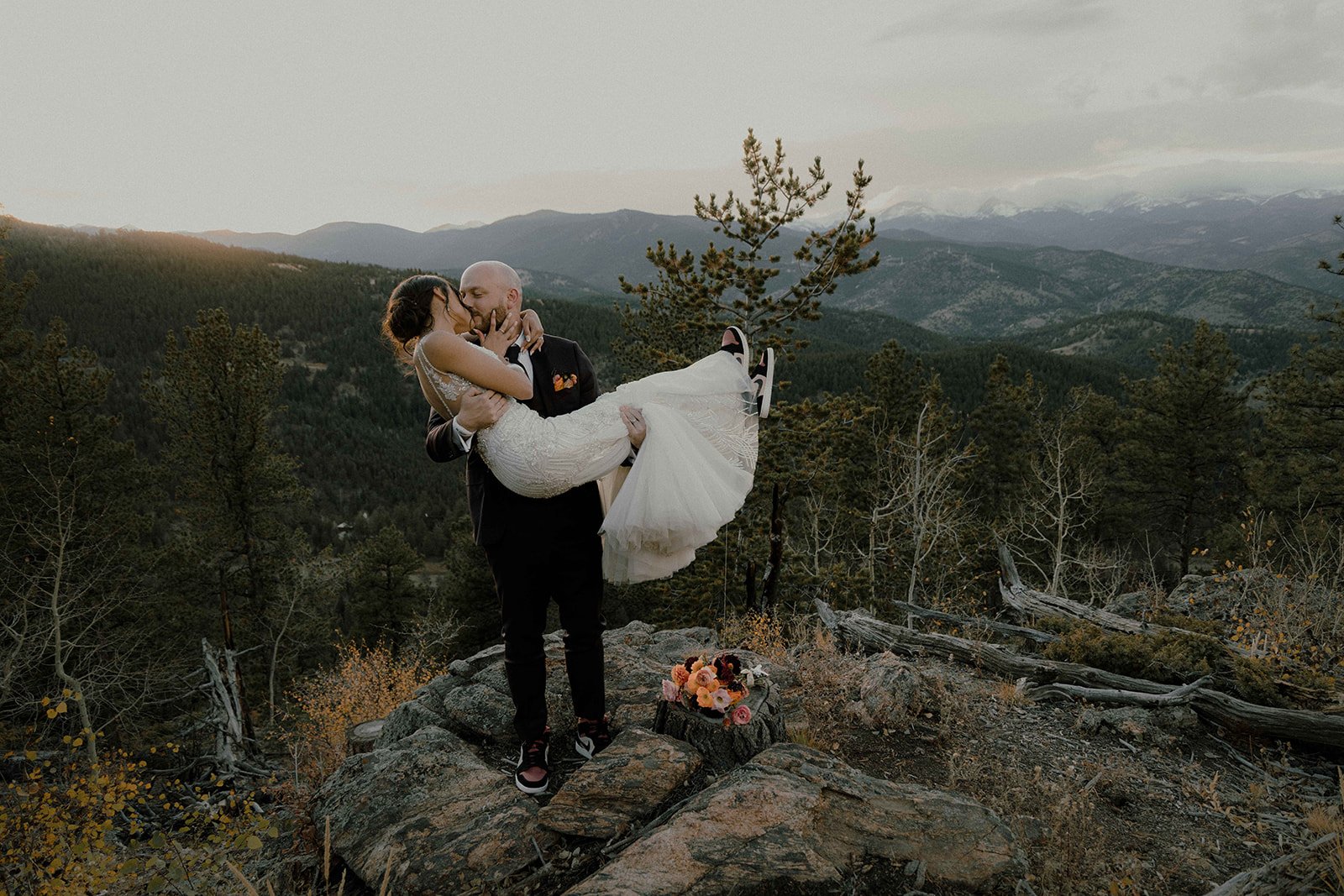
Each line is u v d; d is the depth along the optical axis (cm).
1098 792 404
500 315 264
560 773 331
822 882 240
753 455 292
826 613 860
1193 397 3014
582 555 298
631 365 1862
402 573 3416
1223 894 278
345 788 328
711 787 286
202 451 2147
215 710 1689
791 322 1207
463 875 264
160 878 320
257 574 2355
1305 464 2377
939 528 2298
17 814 457
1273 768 448
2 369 1970
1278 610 731
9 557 1798
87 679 1670
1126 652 575
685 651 599
